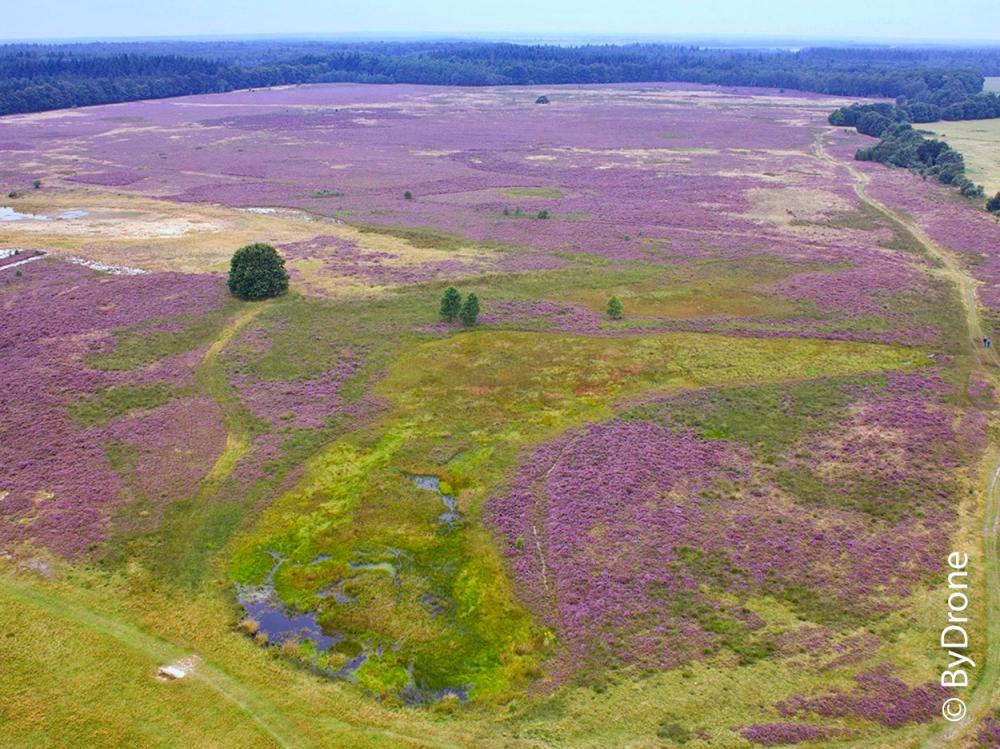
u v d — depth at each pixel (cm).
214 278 6406
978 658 2622
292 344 5172
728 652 2675
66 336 5231
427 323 5538
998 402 4412
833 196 9588
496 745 2358
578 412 4353
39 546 3212
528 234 8025
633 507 3472
